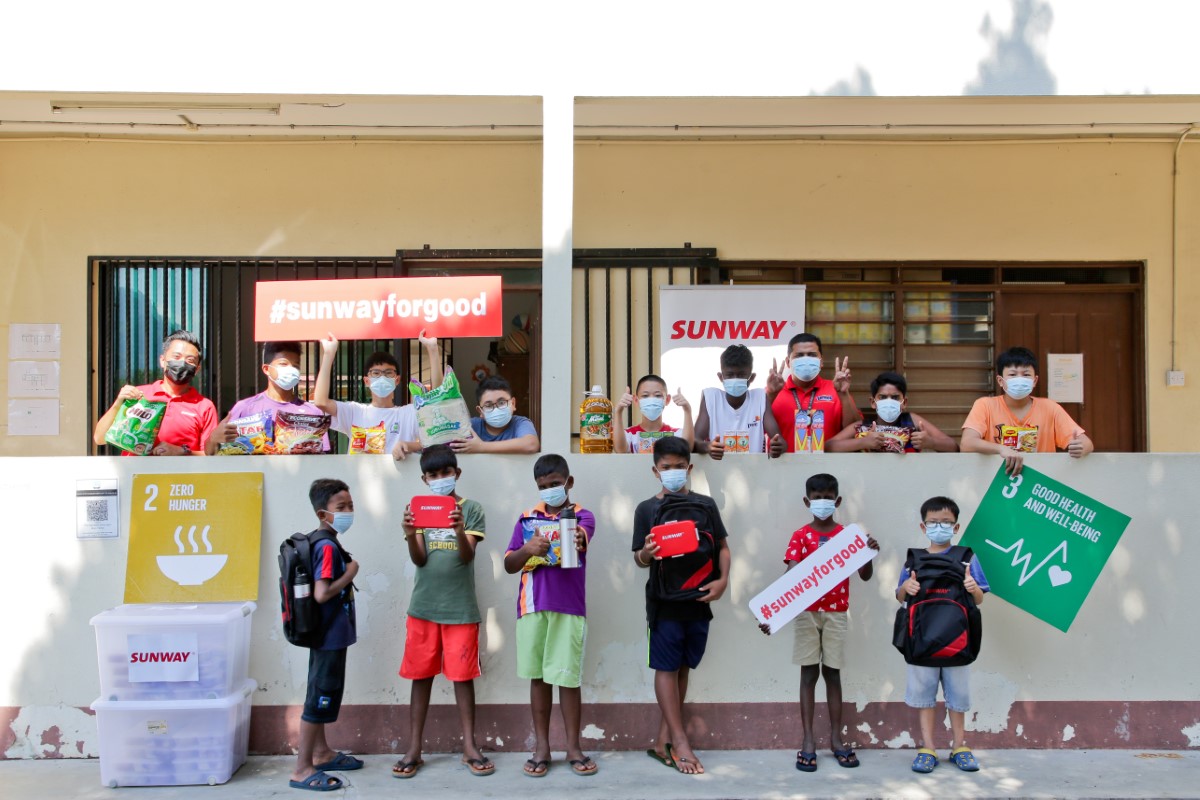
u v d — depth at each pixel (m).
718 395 5.63
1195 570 5.20
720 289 6.47
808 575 4.79
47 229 7.27
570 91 5.30
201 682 4.68
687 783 4.65
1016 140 7.47
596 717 5.09
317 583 4.57
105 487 5.09
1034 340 7.59
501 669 5.11
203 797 4.50
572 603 4.79
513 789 4.58
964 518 5.18
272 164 7.38
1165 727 5.15
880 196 7.47
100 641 4.68
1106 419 7.55
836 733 4.91
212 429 5.67
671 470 4.80
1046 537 5.15
